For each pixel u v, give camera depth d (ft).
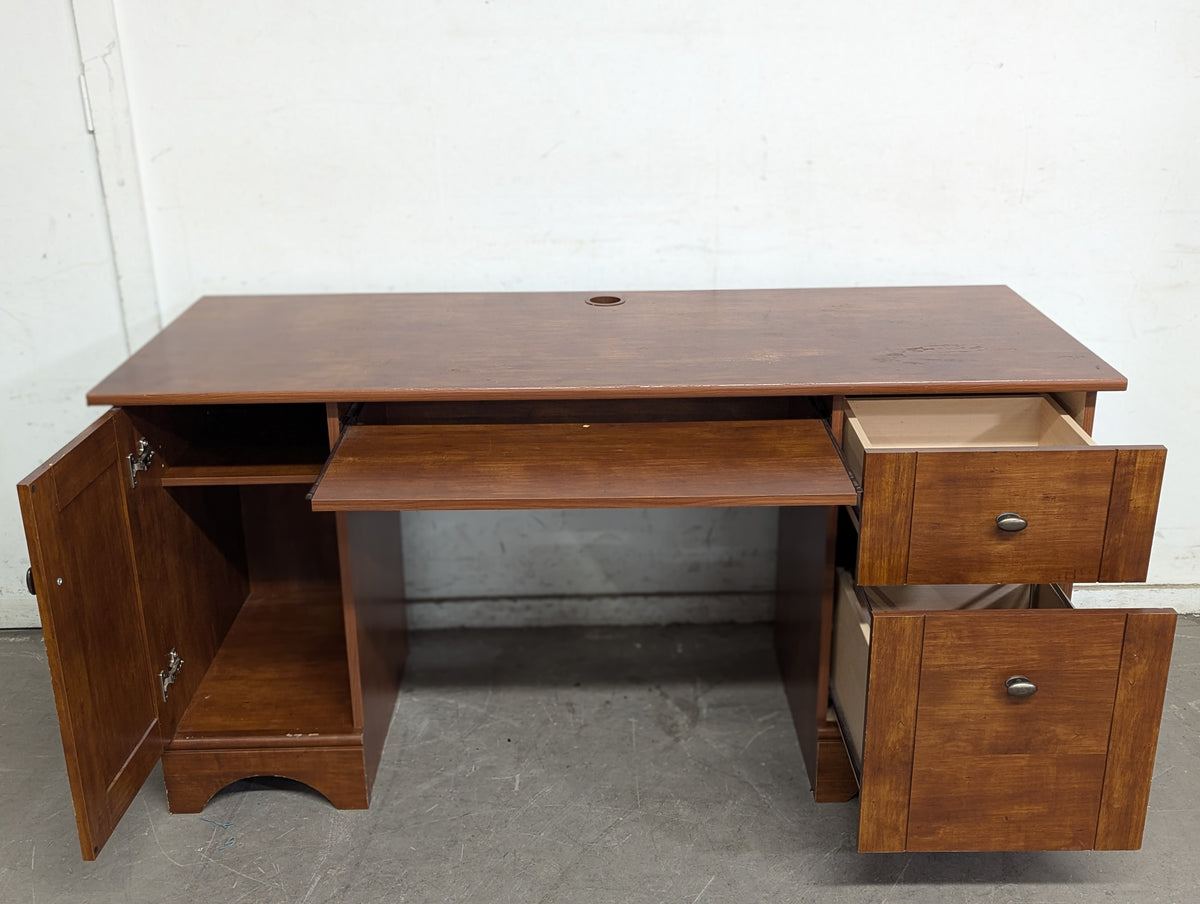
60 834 6.97
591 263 8.44
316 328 7.38
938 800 5.96
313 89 7.95
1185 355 8.63
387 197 8.22
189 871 6.67
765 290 8.27
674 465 6.14
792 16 7.81
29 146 7.97
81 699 5.77
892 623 5.57
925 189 8.25
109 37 7.70
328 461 6.19
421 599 9.29
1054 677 5.68
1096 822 5.99
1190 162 8.13
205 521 7.69
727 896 6.43
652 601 9.32
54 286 8.34
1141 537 5.74
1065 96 8.00
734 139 8.12
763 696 8.38
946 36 7.86
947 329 7.17
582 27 7.82
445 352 6.82
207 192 8.17
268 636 8.16
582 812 7.13
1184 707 8.09
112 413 6.18
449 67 7.91
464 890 6.48
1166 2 7.76
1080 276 8.46
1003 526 5.67
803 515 7.54
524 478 6.00
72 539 5.66
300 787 7.45
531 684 8.54
